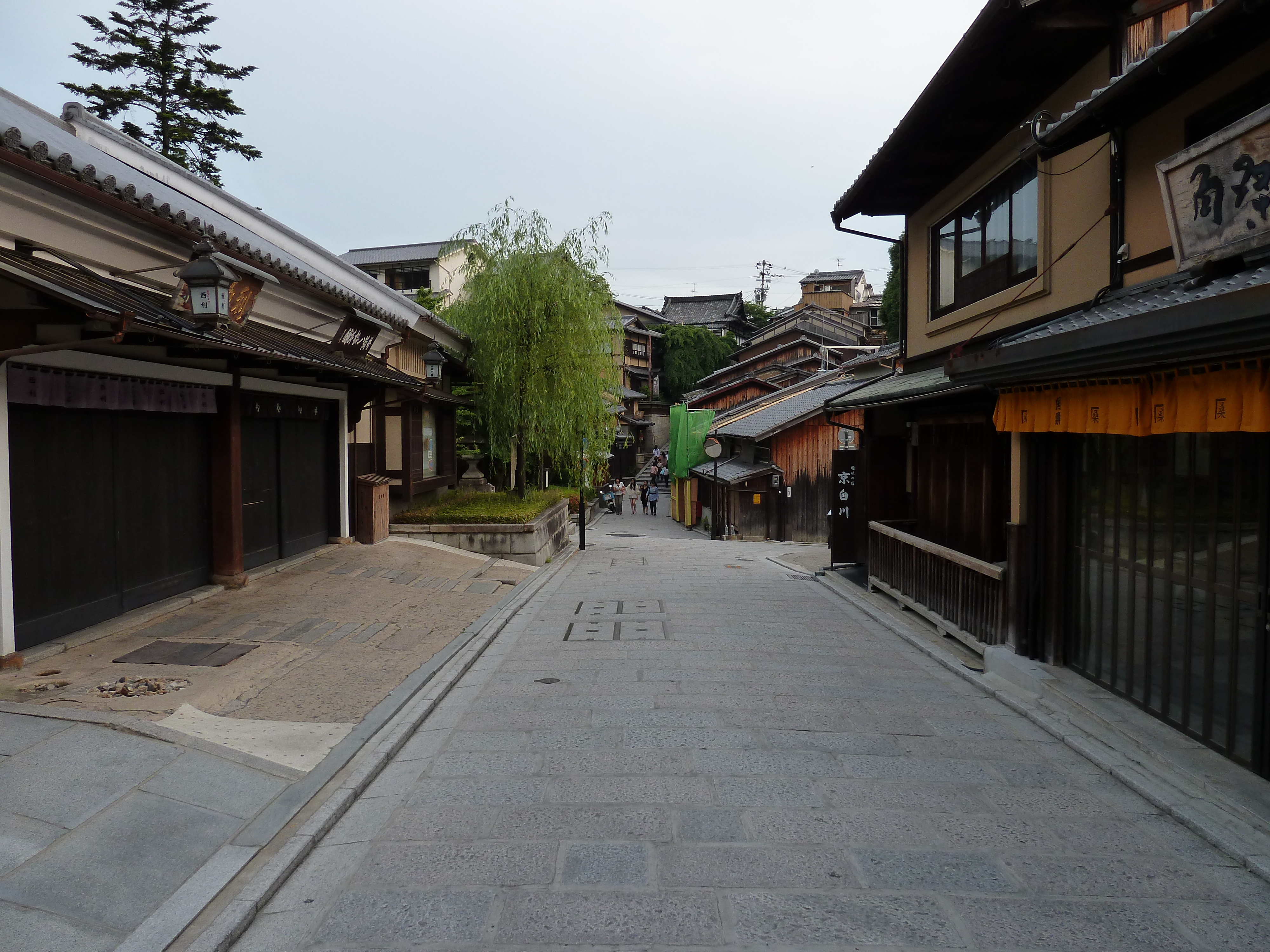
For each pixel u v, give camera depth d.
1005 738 5.73
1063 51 7.34
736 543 22.95
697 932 3.35
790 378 43.78
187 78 25.58
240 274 7.50
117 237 7.07
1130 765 5.06
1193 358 4.25
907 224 12.34
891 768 5.15
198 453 8.98
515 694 6.79
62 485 6.75
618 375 19.20
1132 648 5.94
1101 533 6.38
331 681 6.59
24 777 4.18
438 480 17.23
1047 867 3.91
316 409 11.89
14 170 5.58
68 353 6.47
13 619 6.08
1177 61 4.96
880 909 3.53
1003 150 8.93
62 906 3.29
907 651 8.43
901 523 11.76
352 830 4.29
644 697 6.70
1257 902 3.62
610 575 14.16
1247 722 4.77
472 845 4.11
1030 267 8.45
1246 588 4.75
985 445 8.91
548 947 3.25
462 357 18.56
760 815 4.45
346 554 12.05
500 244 17.03
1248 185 4.52
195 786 4.41
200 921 3.36
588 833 4.23
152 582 8.11
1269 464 4.54
